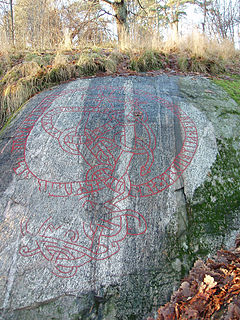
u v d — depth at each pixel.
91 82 4.02
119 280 2.22
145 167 2.86
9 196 2.62
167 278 2.29
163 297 2.22
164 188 2.72
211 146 3.12
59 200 2.58
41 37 6.36
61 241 2.35
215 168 2.95
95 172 2.79
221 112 3.55
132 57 4.97
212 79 4.49
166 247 2.42
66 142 3.04
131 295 2.20
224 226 2.64
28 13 7.54
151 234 2.45
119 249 2.34
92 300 2.13
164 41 5.98
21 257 2.25
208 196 2.75
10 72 4.35
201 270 2.26
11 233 2.37
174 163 2.92
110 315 2.12
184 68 4.96
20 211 2.50
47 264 2.23
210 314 1.89
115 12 8.77
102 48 5.59
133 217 2.52
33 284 2.14
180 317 1.98
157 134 3.17
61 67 4.31
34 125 3.27
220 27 8.91
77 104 3.52
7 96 4.04
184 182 2.79
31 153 2.96
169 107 3.54
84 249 2.32
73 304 2.10
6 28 7.24
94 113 3.37
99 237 2.39
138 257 2.33
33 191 2.64
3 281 2.14
